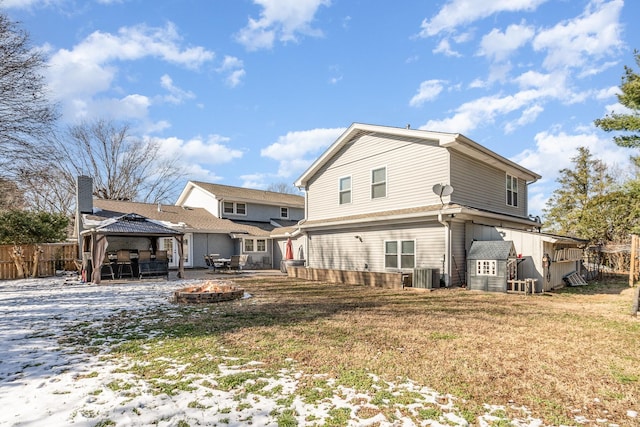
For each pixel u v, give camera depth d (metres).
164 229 14.82
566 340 5.08
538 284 10.48
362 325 5.99
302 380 3.61
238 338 5.18
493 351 4.55
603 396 3.28
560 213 23.12
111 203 20.84
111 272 14.39
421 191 12.17
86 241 15.48
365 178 14.12
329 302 8.50
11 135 12.59
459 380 3.62
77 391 3.34
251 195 26.02
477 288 10.52
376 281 12.12
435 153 11.85
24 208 20.88
